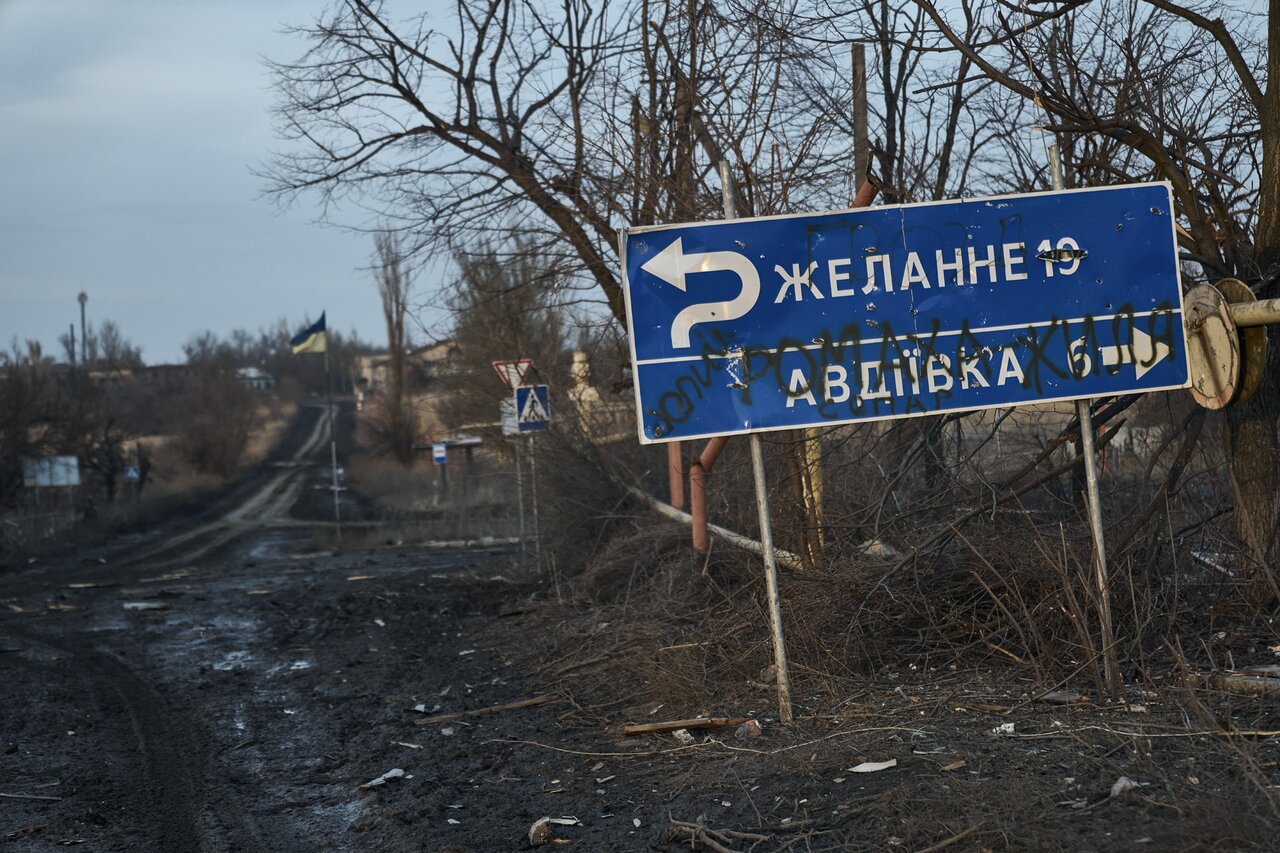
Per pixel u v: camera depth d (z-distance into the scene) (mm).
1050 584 6523
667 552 11219
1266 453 6797
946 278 5645
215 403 77875
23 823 5703
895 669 6605
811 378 5645
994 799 4238
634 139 11156
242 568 24359
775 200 10172
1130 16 9031
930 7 8188
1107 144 8812
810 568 7594
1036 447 8664
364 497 57344
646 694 7109
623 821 4816
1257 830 3666
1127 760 4551
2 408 40781
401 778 6039
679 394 5625
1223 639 6262
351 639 11781
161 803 6039
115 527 41750
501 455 20969
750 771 5105
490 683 8594
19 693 9523
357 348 150875
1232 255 7301
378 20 13820
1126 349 5621
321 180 14391
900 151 11508
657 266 5637
